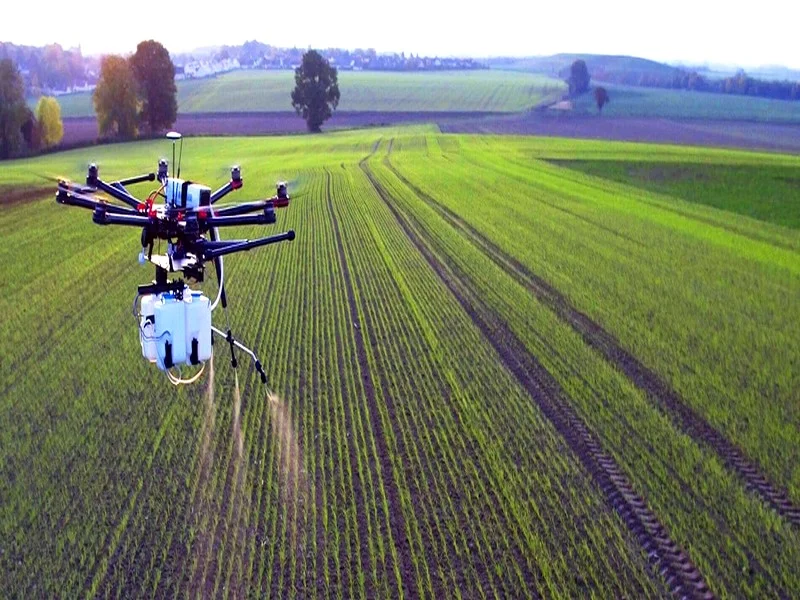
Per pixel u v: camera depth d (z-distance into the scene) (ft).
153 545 39.34
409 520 42.04
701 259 104.47
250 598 35.76
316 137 315.17
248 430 51.49
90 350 65.67
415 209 138.62
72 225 116.98
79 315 75.25
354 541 40.11
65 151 257.55
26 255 98.89
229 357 64.18
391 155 240.53
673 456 49.80
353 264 97.19
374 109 466.70
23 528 40.45
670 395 59.77
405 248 106.63
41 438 50.01
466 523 41.93
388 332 71.92
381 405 56.08
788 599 36.76
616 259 102.78
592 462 48.83
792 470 48.73
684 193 169.37
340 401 56.49
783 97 636.89
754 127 408.26
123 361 63.05
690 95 610.24
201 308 34.94
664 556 39.63
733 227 129.49
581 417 55.11
